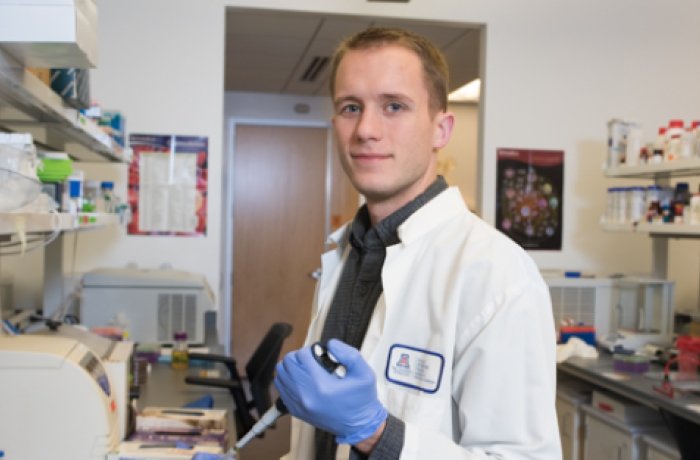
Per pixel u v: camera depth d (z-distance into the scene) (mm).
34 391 1280
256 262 6047
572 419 2951
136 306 2986
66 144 2303
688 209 2789
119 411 1565
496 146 3775
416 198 1055
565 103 3842
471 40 4125
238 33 4070
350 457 846
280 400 984
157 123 3432
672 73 3951
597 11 3865
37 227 1217
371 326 992
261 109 6023
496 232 977
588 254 3898
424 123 999
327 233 6129
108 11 3379
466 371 872
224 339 5957
